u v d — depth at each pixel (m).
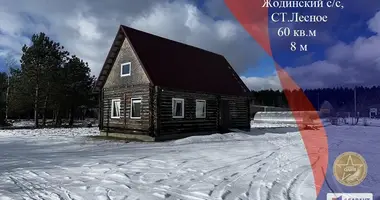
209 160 9.46
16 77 30.08
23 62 30.20
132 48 17.84
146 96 17.27
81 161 9.34
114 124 19.09
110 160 9.51
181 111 18.30
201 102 19.67
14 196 5.53
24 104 29.22
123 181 6.68
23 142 15.33
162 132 16.94
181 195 5.55
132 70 18.27
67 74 32.47
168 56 19.72
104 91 20.14
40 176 7.22
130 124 18.00
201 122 19.42
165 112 17.23
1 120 31.23
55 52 31.50
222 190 5.87
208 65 22.73
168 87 16.94
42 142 15.33
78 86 33.03
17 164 8.87
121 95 18.84
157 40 20.36
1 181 6.72
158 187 6.14
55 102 30.58
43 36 30.83
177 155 10.55
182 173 7.50
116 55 19.41
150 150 12.07
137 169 8.02
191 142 15.41
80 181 6.70
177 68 19.30
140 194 5.62
